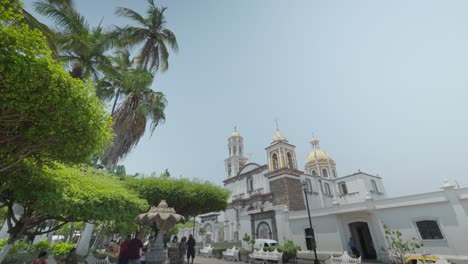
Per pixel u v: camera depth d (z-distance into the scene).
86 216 7.90
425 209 16.34
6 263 11.85
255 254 19.27
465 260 13.84
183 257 15.38
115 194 8.90
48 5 14.63
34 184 7.30
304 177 36.78
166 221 11.27
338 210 20.89
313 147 61.56
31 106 4.52
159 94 18.91
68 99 4.78
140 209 11.03
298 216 24.09
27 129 5.09
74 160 6.33
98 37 17.66
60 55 15.25
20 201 7.95
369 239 21.30
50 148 5.66
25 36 4.19
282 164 34.72
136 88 16.95
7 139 5.03
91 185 8.84
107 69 17.20
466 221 14.48
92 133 5.71
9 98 4.32
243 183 40.62
